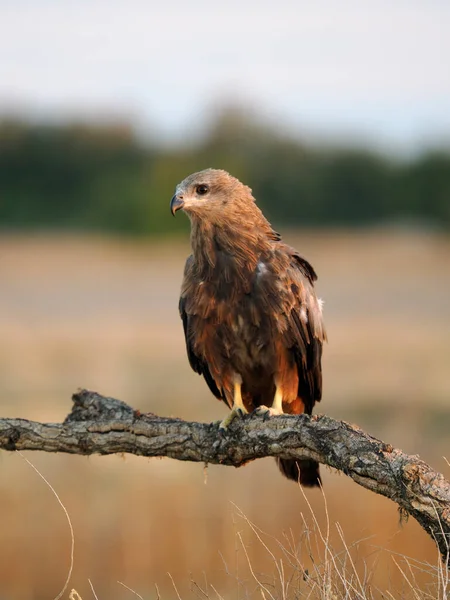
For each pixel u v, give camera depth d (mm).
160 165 78312
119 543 12820
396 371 23422
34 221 79312
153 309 38469
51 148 81375
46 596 12281
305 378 9805
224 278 9281
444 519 6340
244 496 13594
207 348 9508
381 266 56125
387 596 7074
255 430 7531
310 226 83438
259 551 11570
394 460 6605
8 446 8148
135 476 14836
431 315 35406
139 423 7988
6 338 30734
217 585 11469
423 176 82750
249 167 81438
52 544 12992
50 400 20172
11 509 13742
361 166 83375
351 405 19219
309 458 7215
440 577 6566
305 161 83312
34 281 49094
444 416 18141
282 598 6926
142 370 24609
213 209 9289
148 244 72688
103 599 12023
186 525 12992
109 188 77625
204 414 18797
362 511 12414
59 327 33281
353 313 36406
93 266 57531
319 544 8492
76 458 15820
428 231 81312
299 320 9422
